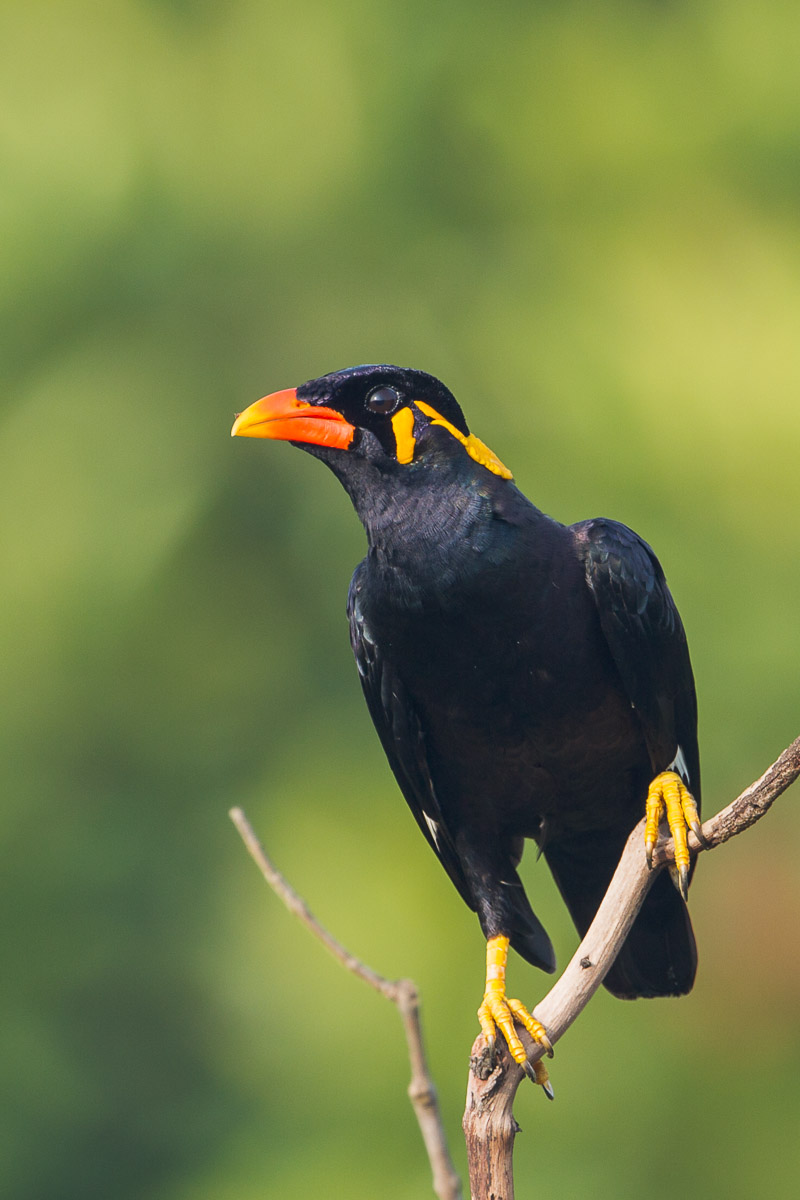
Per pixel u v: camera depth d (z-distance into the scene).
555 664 6.60
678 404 12.70
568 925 10.64
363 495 6.69
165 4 15.39
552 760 6.83
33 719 13.48
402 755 7.14
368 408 6.69
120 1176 12.52
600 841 7.24
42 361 14.46
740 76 14.01
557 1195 10.52
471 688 6.66
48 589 13.64
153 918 13.15
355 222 14.73
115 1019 12.91
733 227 13.74
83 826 13.29
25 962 12.87
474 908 7.62
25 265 14.34
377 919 11.35
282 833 12.51
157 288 14.65
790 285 13.30
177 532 13.94
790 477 12.38
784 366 12.79
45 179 14.52
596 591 6.62
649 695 6.72
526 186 14.37
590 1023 11.20
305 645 14.12
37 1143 12.48
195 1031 12.75
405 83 14.72
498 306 14.09
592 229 14.12
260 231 14.83
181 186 14.77
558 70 14.50
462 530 6.50
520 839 7.27
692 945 7.20
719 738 11.47
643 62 14.48
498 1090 5.36
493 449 13.29
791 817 11.16
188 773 13.66
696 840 5.59
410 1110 10.78
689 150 13.98
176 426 14.36
